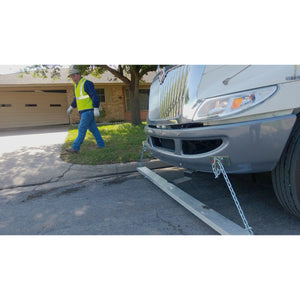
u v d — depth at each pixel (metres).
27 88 13.80
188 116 2.50
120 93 15.20
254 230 2.30
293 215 2.55
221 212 2.70
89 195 3.46
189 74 2.54
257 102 2.05
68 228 2.57
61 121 15.98
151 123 3.48
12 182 4.15
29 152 6.32
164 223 2.56
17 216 2.91
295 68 2.04
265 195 3.11
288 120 2.04
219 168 2.28
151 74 15.36
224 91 2.21
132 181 3.98
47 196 3.52
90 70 9.55
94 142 6.95
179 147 2.68
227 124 2.17
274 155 2.12
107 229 2.50
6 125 14.72
